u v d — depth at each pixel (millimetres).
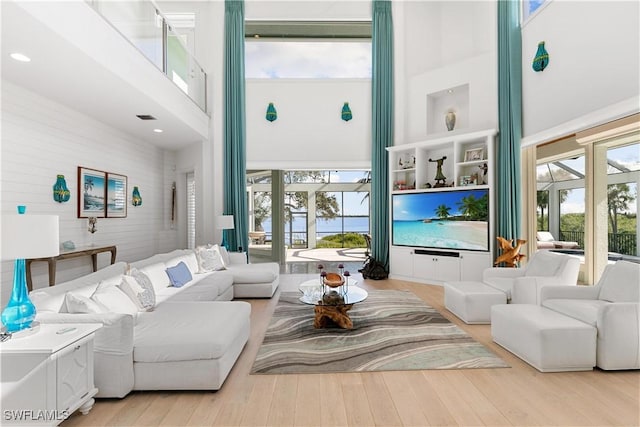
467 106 6133
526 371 2586
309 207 11625
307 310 4258
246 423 1956
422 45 6820
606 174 4746
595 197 4785
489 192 5270
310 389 2336
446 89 6145
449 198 5660
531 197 5352
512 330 2896
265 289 4855
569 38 4105
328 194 12000
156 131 5875
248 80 6789
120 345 2195
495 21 5504
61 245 4410
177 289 3916
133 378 2252
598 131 4016
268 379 2480
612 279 3029
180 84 5344
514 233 5137
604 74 3611
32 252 1794
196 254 5113
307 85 6812
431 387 2355
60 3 2783
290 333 3420
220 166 6648
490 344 3137
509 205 5133
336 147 6809
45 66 3342
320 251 10969
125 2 3766
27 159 3955
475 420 1967
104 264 5344
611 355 2537
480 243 5348
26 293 1962
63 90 3973
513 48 5105
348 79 6805
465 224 5492
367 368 2639
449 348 3018
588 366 2572
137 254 6223
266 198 9531
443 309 4285
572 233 5941
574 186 5883
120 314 2219
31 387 1762
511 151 5156
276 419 1993
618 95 3447
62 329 2029
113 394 2186
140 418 2010
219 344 2287
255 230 9672
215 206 6637
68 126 4566
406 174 6566
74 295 2352
